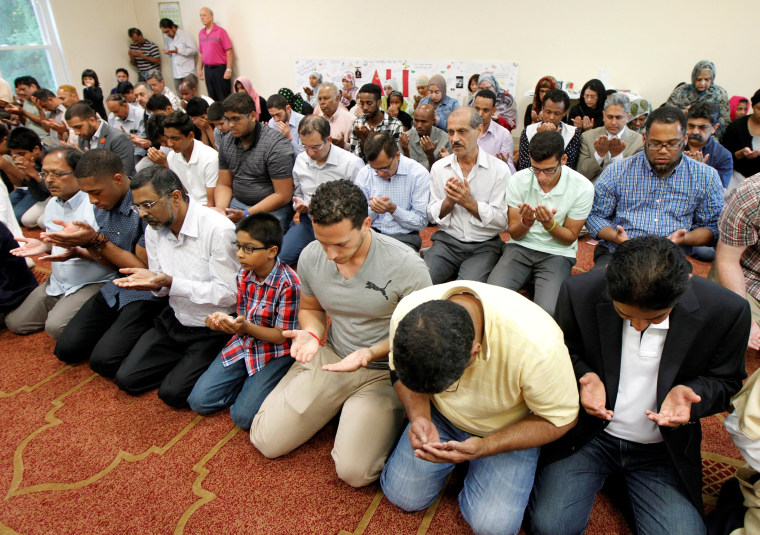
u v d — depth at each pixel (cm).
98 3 693
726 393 131
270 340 191
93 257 227
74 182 236
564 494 142
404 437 162
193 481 171
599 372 140
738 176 372
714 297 125
